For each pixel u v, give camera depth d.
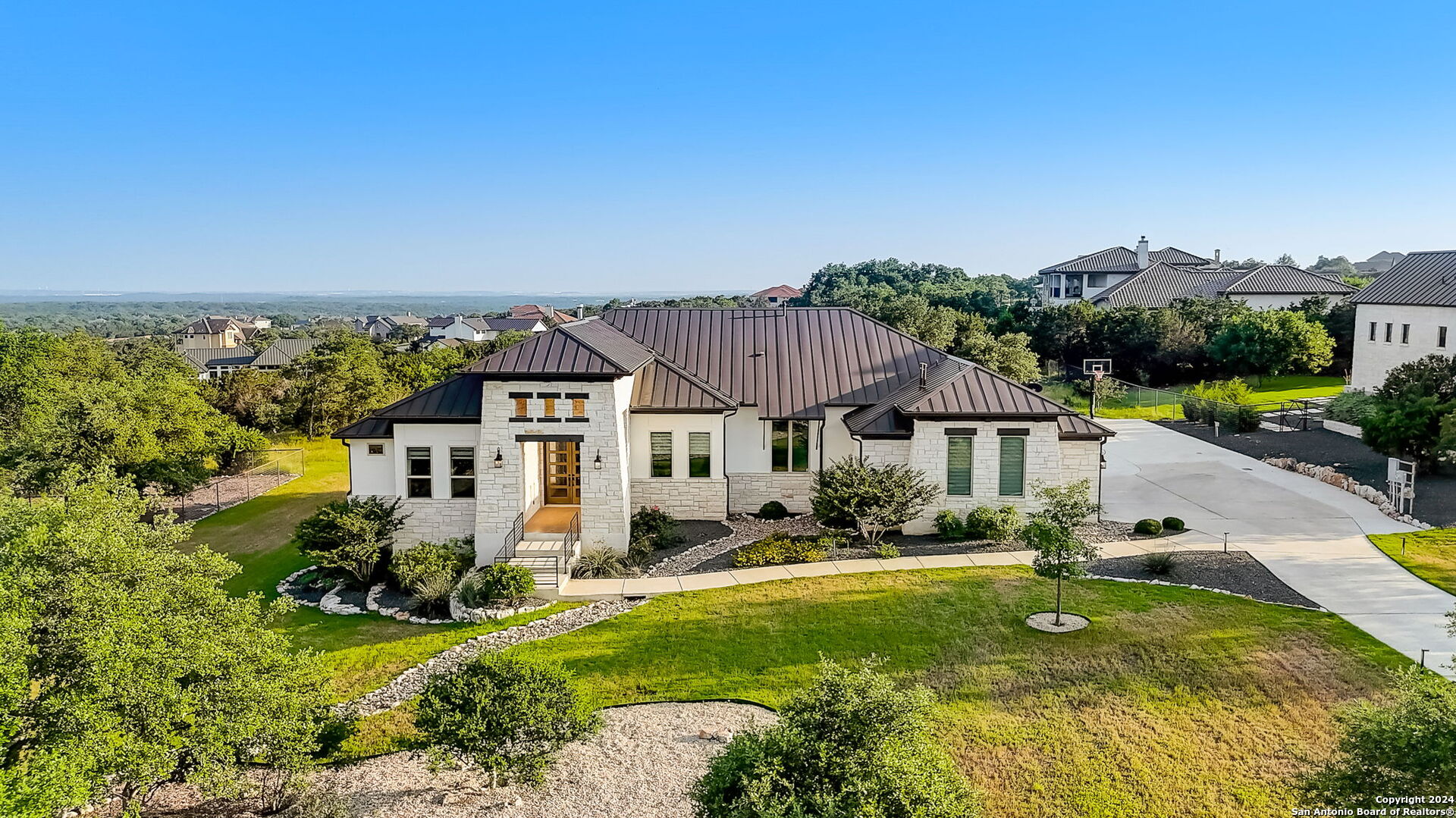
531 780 12.15
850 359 30.98
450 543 24.58
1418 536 24.23
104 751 9.55
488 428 24.08
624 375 24.20
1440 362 34.31
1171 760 13.07
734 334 32.19
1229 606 19.05
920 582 21.23
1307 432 40.22
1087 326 65.00
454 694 12.29
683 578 22.48
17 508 12.23
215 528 31.55
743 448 28.98
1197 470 34.00
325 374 51.16
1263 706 14.57
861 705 10.16
